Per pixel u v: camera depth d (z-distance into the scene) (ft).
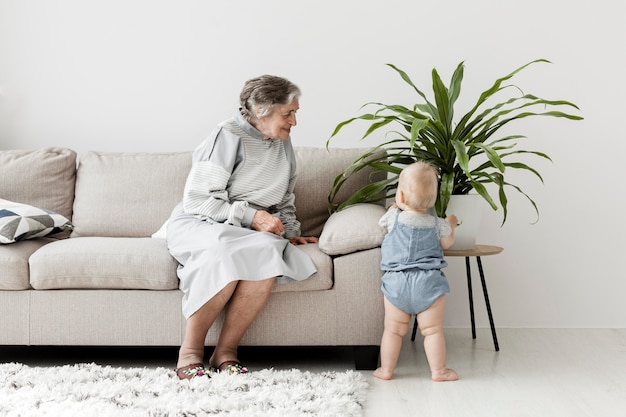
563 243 11.35
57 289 8.78
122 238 9.54
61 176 10.80
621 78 11.16
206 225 8.72
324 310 8.65
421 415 7.06
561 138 11.27
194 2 11.62
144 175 10.66
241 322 8.43
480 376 8.52
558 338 10.60
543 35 11.25
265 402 7.06
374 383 8.24
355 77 11.51
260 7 11.57
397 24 11.43
